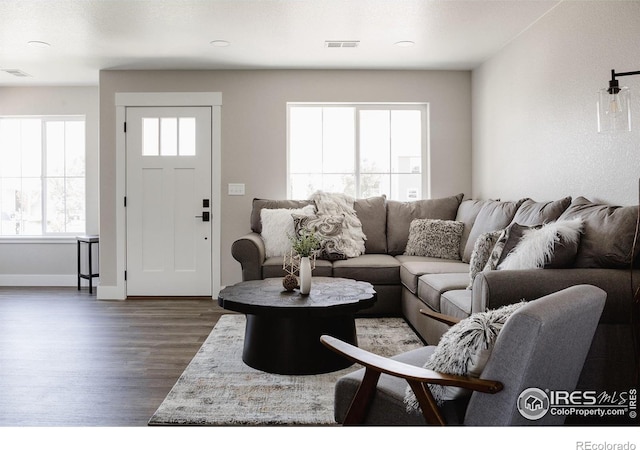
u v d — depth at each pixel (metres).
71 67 4.99
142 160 5.08
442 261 4.14
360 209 4.88
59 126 5.92
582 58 3.12
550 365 1.36
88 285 5.84
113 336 3.65
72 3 3.45
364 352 1.57
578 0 3.16
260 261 4.14
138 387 2.65
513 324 1.27
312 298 2.84
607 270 2.28
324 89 5.11
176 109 5.09
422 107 5.28
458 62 4.87
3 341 3.53
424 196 5.30
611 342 2.19
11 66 4.96
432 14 3.63
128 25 3.85
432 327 3.14
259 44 4.30
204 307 4.67
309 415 2.28
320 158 5.27
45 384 2.70
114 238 5.09
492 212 3.77
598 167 2.98
